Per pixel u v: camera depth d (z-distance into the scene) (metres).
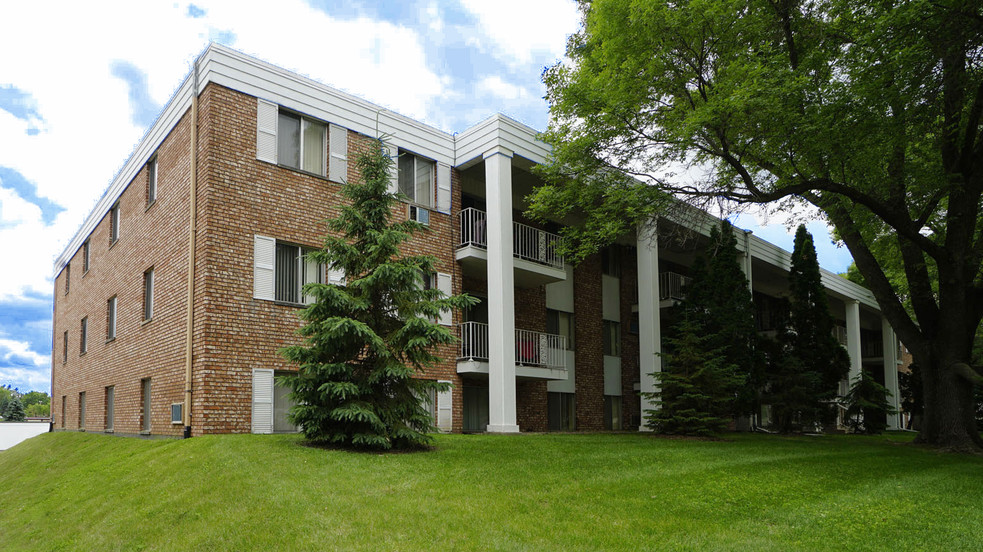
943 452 14.60
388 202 11.57
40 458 16.55
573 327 22.39
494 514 7.50
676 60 14.34
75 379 22.78
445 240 17.47
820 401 22.17
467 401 18.53
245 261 13.71
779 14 13.91
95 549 7.49
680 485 9.30
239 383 13.31
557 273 19.31
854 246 17.48
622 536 7.04
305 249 14.82
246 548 6.59
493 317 16.70
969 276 15.90
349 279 11.58
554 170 16.02
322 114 15.41
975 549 7.05
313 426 10.30
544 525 7.26
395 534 6.79
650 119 14.63
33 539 8.65
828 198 15.17
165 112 15.86
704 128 13.71
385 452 10.52
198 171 13.79
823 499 8.93
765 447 13.98
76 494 10.15
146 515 7.98
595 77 15.17
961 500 9.13
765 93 11.98
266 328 13.84
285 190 14.55
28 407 85.50
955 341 15.67
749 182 14.16
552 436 15.17
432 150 17.58
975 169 14.54
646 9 13.06
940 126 13.72
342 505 7.54
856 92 11.53
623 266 24.70
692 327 17.55
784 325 23.89
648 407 20.67
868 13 12.32
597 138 14.95
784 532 7.43
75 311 23.67
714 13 12.88
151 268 16.25
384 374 10.66
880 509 8.50
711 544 6.88
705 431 16.61
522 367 17.92
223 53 13.93
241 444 10.62
